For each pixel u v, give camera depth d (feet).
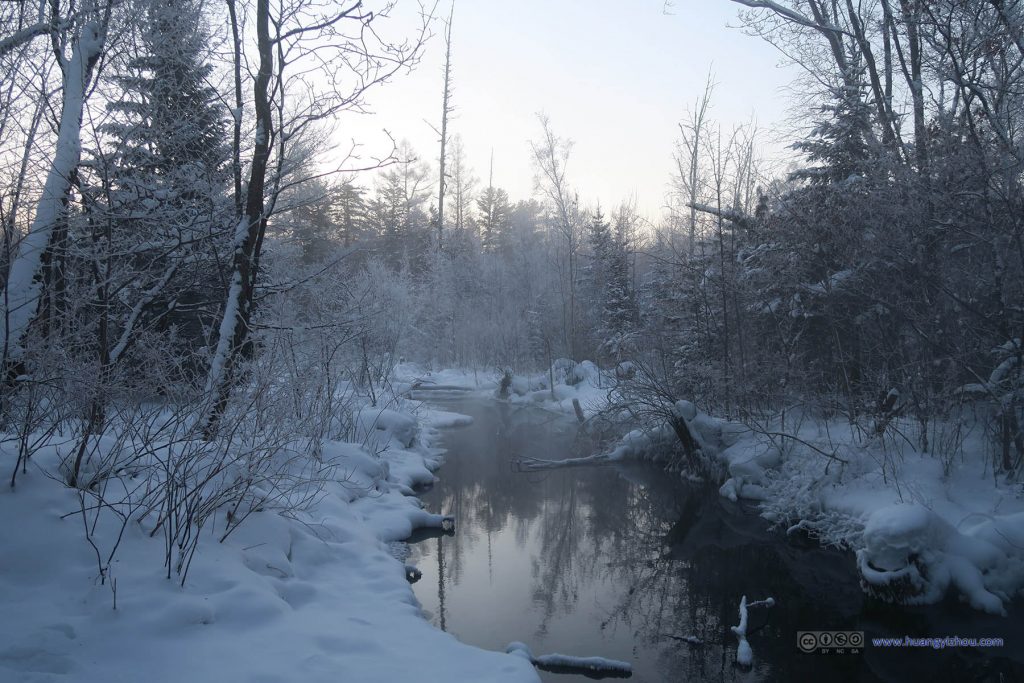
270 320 33.65
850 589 26.81
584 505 39.88
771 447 40.19
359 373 52.80
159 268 26.40
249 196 27.71
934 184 32.30
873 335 38.32
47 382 17.15
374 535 26.53
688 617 24.25
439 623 23.02
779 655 21.27
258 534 19.67
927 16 33.60
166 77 26.11
